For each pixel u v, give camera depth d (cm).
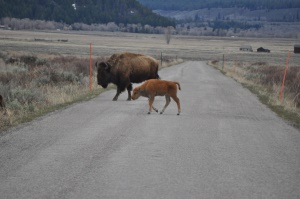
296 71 5653
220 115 2405
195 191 1077
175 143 1633
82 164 1308
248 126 2073
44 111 2389
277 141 1738
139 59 3216
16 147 1515
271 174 1244
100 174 1206
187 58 17075
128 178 1174
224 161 1380
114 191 1066
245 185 1134
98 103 2817
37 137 1689
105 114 2322
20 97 2681
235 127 2031
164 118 2233
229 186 1121
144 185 1116
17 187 1086
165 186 1111
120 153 1454
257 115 2462
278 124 2169
